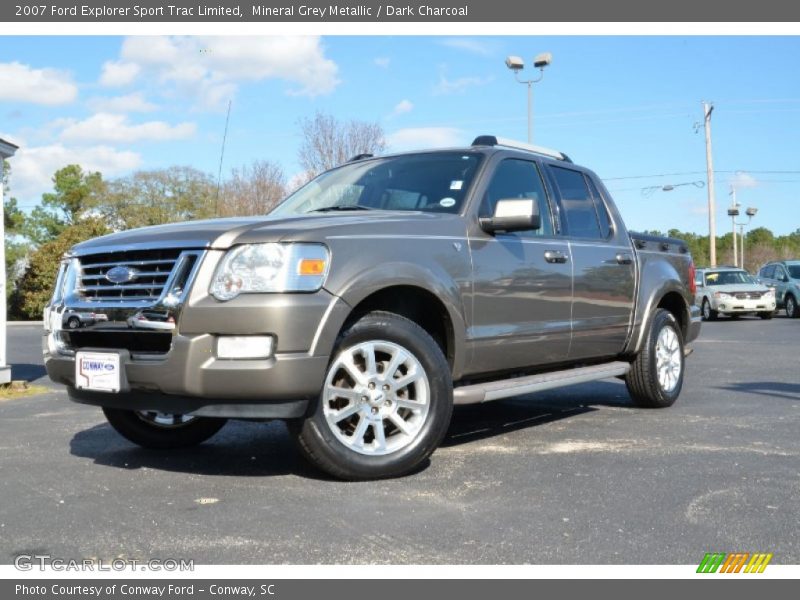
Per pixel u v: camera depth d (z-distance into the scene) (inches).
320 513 143.5
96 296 172.2
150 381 157.6
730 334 663.1
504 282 198.4
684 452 194.5
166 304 157.1
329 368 162.1
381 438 167.6
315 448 161.2
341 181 223.8
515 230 195.6
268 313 152.6
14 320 1424.7
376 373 167.8
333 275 160.1
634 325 252.5
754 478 168.6
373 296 175.6
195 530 135.0
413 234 179.5
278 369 152.2
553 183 231.9
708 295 950.4
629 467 178.4
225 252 157.2
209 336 154.1
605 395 299.6
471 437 215.5
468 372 191.8
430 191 204.4
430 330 193.2
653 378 258.5
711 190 1545.3
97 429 237.3
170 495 157.0
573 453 193.5
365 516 141.5
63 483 167.6
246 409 155.3
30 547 128.0
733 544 128.0
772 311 938.1
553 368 230.7
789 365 400.2
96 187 1844.2
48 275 1354.6
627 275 248.7
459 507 146.9
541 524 137.1
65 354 176.6
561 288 217.9
